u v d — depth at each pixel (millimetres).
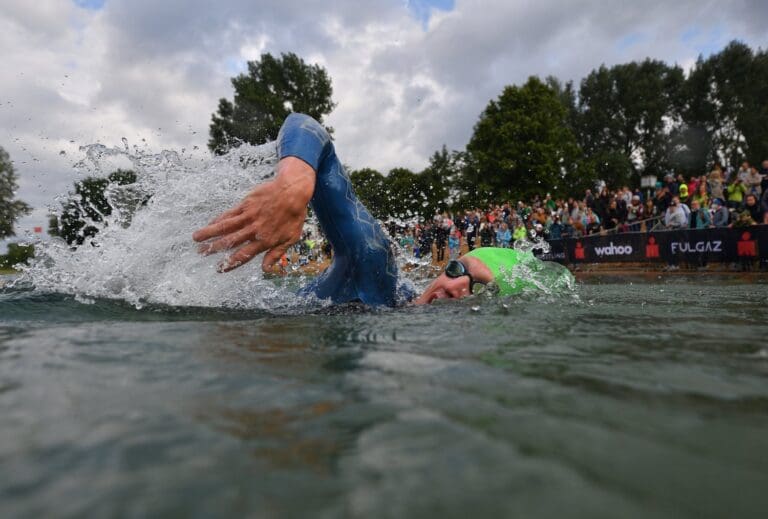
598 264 11664
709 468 536
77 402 746
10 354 1085
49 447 575
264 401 754
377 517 424
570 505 448
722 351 1198
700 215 10234
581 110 49875
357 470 518
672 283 5320
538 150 28672
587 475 512
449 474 510
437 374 940
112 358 1053
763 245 8617
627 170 43938
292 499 457
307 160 2410
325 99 37594
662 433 639
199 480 494
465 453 562
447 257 14266
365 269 2732
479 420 675
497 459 547
